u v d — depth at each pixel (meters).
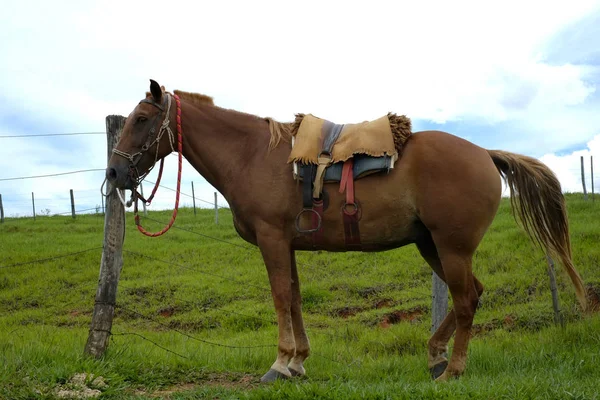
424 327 9.41
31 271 16.25
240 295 13.28
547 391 3.87
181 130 5.17
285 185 4.79
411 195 4.61
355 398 3.81
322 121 4.91
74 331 9.63
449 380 4.37
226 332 10.77
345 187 4.64
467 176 4.52
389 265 14.34
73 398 4.18
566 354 5.36
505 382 4.13
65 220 27.39
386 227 4.68
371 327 9.99
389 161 4.56
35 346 5.92
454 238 4.52
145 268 16.44
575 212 18.12
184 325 11.47
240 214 5.00
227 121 5.13
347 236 4.73
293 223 4.83
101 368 4.87
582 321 7.09
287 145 4.92
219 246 18.66
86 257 17.75
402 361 5.97
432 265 5.30
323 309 11.80
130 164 5.09
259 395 3.99
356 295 12.45
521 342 6.62
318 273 14.33
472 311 4.62
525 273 11.85
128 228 22.89
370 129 4.68
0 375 4.46
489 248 14.11
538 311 9.30
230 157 5.06
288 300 4.84
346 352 7.22
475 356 5.61
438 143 4.62
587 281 10.30
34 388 4.27
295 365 5.21
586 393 3.80
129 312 12.45
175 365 5.47
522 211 4.87
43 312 12.71
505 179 4.97
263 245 4.84
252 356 6.20
